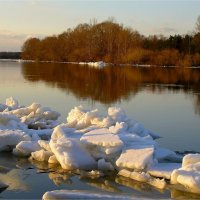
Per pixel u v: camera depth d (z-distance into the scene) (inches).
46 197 259.9
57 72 1811.0
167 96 908.6
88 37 3358.8
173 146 431.2
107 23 3267.7
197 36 2859.3
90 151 349.1
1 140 392.2
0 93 914.7
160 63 2684.5
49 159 356.2
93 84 1197.1
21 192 291.1
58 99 821.9
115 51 3105.3
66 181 313.7
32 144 380.5
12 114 486.6
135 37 3129.9
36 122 495.5
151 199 260.5
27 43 4279.0
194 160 308.7
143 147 339.9
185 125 550.0
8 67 2324.1
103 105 744.3
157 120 588.1
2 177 320.8
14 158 372.5
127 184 305.3
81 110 480.1
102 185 304.8
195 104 771.4
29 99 816.9
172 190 291.9
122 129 387.9
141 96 903.1
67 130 397.7
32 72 1795.0
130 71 1942.7
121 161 322.0
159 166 328.5
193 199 276.5
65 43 3644.2
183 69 2182.6
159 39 3144.7
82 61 3385.8
